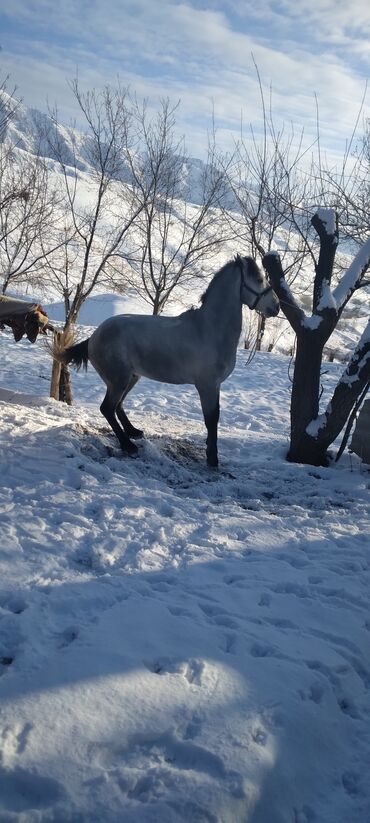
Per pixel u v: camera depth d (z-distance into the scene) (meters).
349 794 3.15
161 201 22.78
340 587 4.89
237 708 3.27
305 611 4.47
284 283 9.05
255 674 3.59
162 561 4.93
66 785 2.66
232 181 22.88
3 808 2.56
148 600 4.23
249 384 17.95
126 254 21.42
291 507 6.79
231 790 2.78
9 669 3.35
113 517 5.62
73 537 5.04
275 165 16.83
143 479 6.95
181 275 23.44
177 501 6.35
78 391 15.41
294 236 21.33
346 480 8.05
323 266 8.98
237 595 4.54
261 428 13.27
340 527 6.26
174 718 3.13
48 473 6.41
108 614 3.99
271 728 3.21
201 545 5.38
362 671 4.07
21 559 4.58
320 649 4.03
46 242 21.36
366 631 4.41
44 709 3.03
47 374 16.62
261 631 4.08
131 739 2.96
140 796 2.71
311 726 3.35
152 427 9.97
